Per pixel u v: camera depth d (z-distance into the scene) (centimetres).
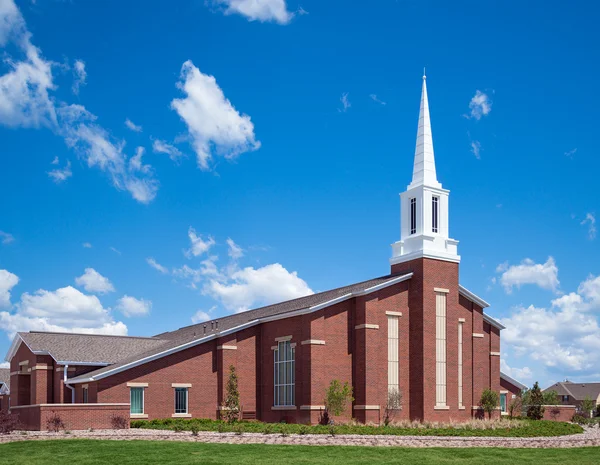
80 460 2575
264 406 4809
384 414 4491
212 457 2672
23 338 5188
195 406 4616
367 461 2706
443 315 4775
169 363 4572
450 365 4741
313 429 3619
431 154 4969
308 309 4400
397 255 4922
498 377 5369
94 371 4738
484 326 5384
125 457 2639
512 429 4181
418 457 2872
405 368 4659
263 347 4894
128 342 5538
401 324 4694
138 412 4422
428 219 4831
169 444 2991
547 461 2955
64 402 4753
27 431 3544
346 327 4562
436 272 4769
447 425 4331
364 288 4628
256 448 2933
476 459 2894
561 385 13050
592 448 3525
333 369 4466
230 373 4728
